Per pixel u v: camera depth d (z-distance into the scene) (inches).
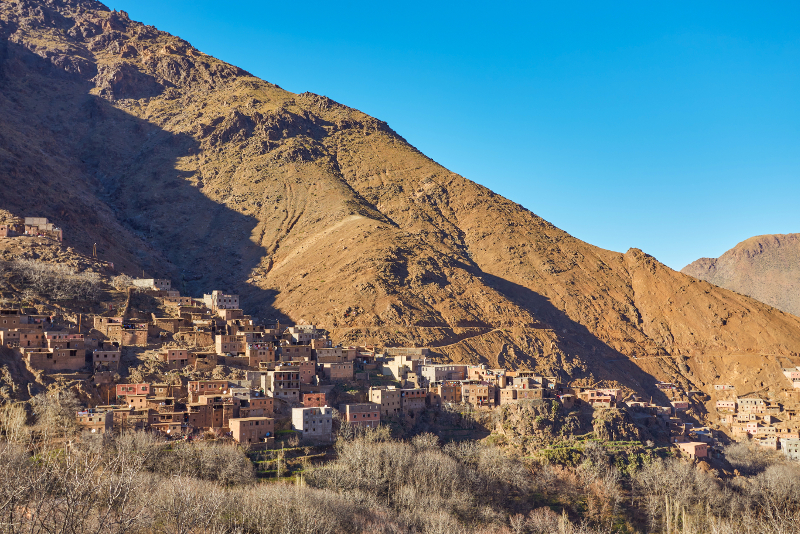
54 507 2920.8
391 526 6437.0
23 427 7308.1
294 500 6156.5
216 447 7406.5
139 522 3484.3
